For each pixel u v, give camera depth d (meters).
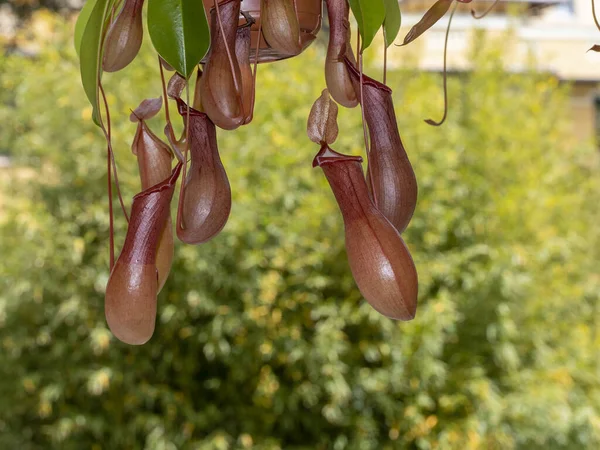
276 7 0.61
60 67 2.82
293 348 2.74
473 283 2.89
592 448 3.08
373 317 2.73
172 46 0.58
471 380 2.91
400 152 0.62
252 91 0.63
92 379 2.62
